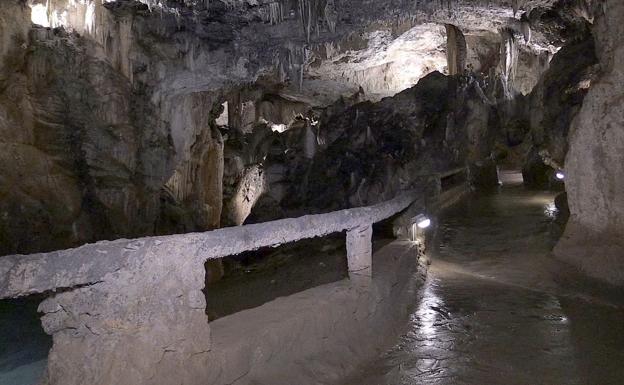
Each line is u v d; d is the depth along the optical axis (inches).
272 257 362.9
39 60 381.4
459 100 472.1
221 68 447.5
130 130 434.3
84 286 88.1
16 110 365.1
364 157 456.1
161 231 495.2
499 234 340.8
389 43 605.0
